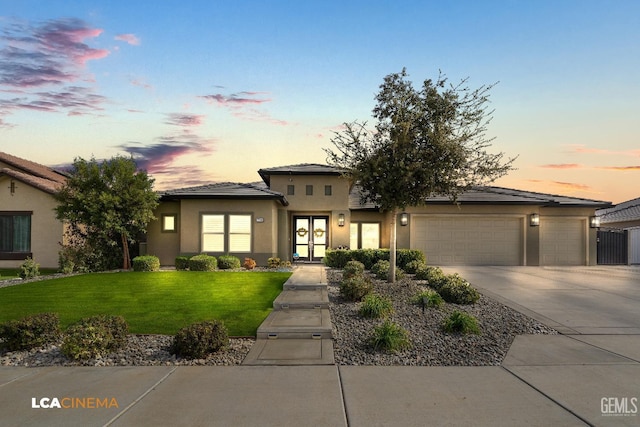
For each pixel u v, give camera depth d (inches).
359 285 402.0
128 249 689.0
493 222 824.9
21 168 906.7
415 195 470.3
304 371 221.6
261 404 177.9
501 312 365.4
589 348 267.0
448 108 460.8
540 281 562.9
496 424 160.1
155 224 727.1
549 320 340.5
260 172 792.9
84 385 200.2
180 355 250.1
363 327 312.0
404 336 270.1
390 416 166.7
